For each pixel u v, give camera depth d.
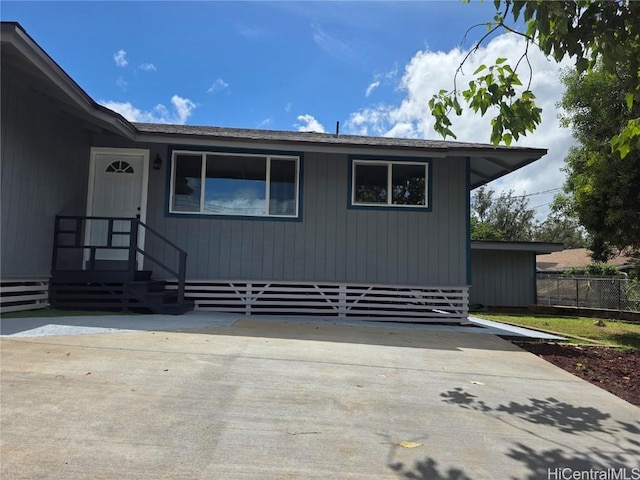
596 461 2.86
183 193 9.09
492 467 2.71
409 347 6.19
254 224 9.14
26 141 6.80
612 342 8.28
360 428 3.20
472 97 3.96
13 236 6.54
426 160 9.41
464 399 4.00
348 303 9.14
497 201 42.34
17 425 2.89
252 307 9.12
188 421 3.13
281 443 2.88
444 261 9.27
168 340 5.45
